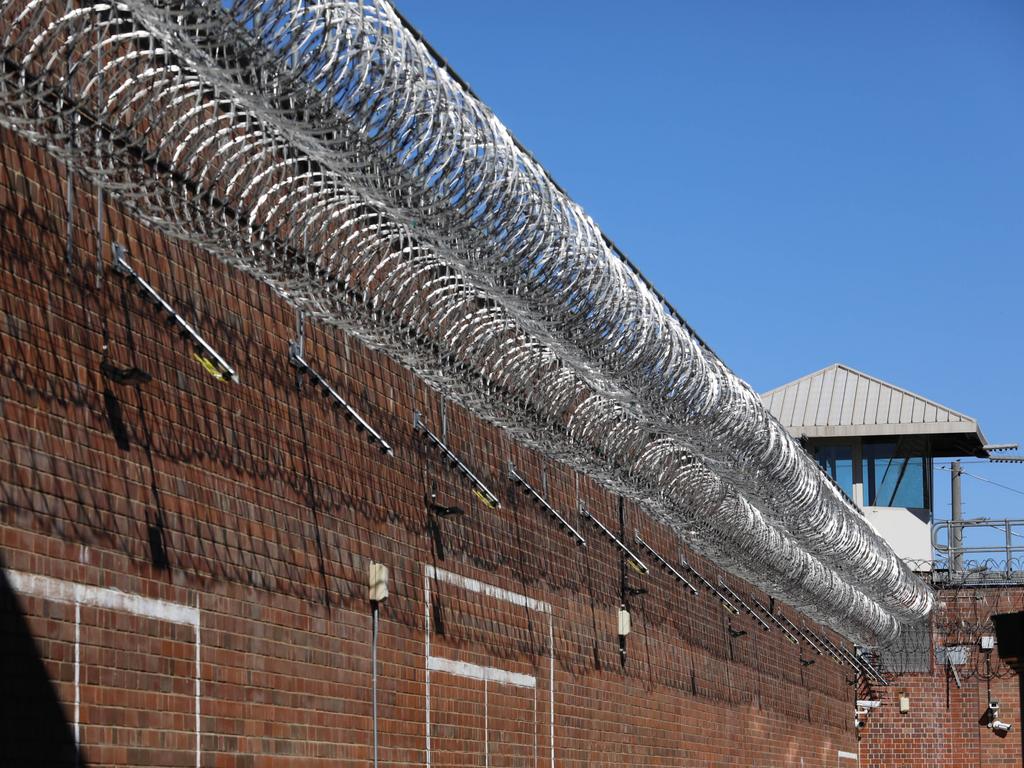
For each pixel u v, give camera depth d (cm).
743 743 2714
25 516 941
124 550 1036
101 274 1045
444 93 1105
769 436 2053
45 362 977
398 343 1303
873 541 3150
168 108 972
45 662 948
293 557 1265
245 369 1222
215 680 1130
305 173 1119
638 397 1636
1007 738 4009
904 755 4047
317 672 1285
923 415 4303
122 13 1002
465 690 1581
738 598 2758
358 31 982
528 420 1563
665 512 2095
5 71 899
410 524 1499
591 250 1382
